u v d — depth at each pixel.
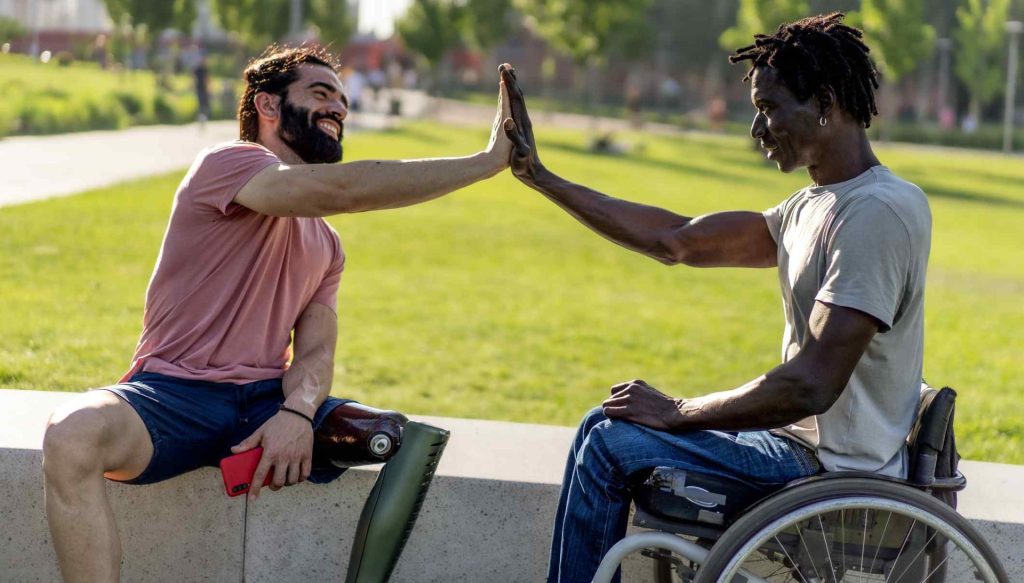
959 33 71.94
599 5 49.03
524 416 6.39
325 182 3.24
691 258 3.55
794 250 3.09
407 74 79.00
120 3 54.03
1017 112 81.38
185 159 21.86
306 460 3.29
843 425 3.02
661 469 3.02
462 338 8.76
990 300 12.84
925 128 67.44
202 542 3.74
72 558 3.01
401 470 3.29
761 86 3.08
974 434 6.18
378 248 13.78
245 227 3.41
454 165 3.37
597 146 37.53
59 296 8.62
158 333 3.44
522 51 92.38
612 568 3.04
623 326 9.86
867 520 2.99
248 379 3.45
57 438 2.99
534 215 18.84
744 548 2.88
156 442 3.22
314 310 3.67
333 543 3.75
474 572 3.77
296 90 3.61
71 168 18.77
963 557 3.57
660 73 87.88
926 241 2.94
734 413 2.94
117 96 33.16
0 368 5.99
